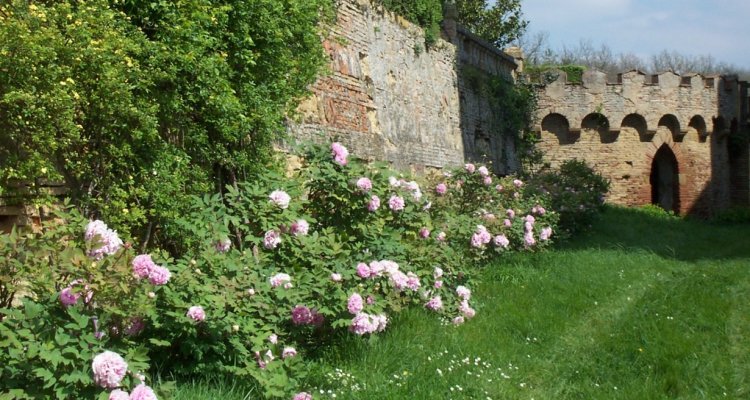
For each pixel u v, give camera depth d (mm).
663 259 17000
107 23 7348
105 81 6992
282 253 7383
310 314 6785
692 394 7324
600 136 34000
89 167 7414
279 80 10281
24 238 5445
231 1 9344
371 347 7395
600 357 8398
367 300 7281
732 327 9828
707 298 11477
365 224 8438
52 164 6969
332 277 6961
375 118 16562
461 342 8203
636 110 33969
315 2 11367
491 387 7039
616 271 14141
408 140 18484
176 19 8180
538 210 16047
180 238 8211
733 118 37469
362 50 16328
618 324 9922
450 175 14461
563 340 9141
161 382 5547
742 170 38531
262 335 6164
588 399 7031
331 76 14477
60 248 5344
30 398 4727
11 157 6660
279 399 5961
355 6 16062
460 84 23594
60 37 6668
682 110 34906
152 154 7992
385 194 8766
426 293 8906
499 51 28203
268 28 9844
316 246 7332
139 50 7543
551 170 27797
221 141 9383
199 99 8586
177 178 8203
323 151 8695
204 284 6125
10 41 6285
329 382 6551
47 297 5195
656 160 36656
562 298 11172
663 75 34562
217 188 9617
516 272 12547
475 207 13656
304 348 7289
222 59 8641
